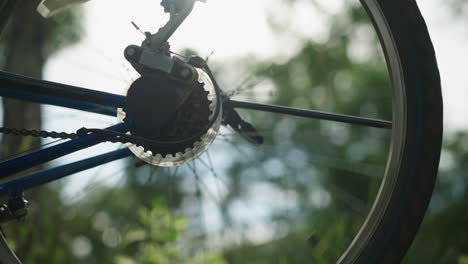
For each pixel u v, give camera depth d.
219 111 1.64
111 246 5.49
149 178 2.24
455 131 9.16
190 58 1.69
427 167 1.47
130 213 6.51
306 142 9.66
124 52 1.62
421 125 1.48
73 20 5.77
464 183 7.12
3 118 3.29
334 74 10.37
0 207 1.62
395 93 1.51
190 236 3.44
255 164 7.21
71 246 3.62
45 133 1.60
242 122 1.89
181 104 1.63
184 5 1.61
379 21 1.53
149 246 3.19
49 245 3.21
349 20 9.27
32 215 3.28
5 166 1.60
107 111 1.77
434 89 1.50
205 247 3.36
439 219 4.82
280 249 4.63
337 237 3.18
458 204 5.37
